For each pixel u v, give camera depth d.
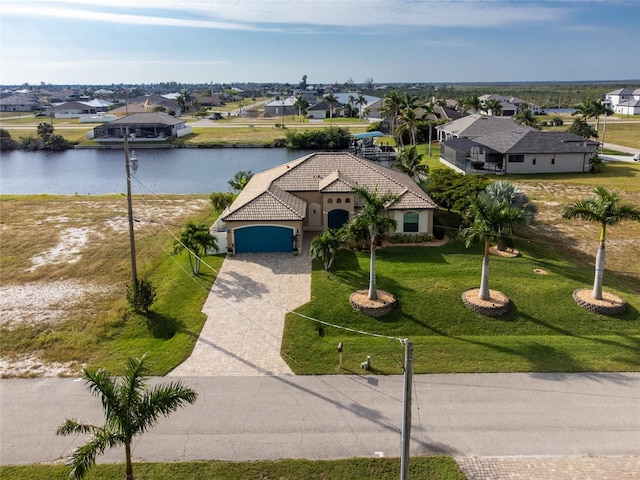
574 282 35.91
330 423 22.59
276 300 33.69
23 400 24.55
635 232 49.41
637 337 29.83
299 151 117.44
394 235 43.06
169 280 37.81
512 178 72.69
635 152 93.12
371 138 111.31
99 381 16.25
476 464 20.19
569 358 27.62
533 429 22.23
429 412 23.36
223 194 54.16
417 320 31.42
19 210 61.28
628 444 21.34
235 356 27.95
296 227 40.84
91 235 50.69
